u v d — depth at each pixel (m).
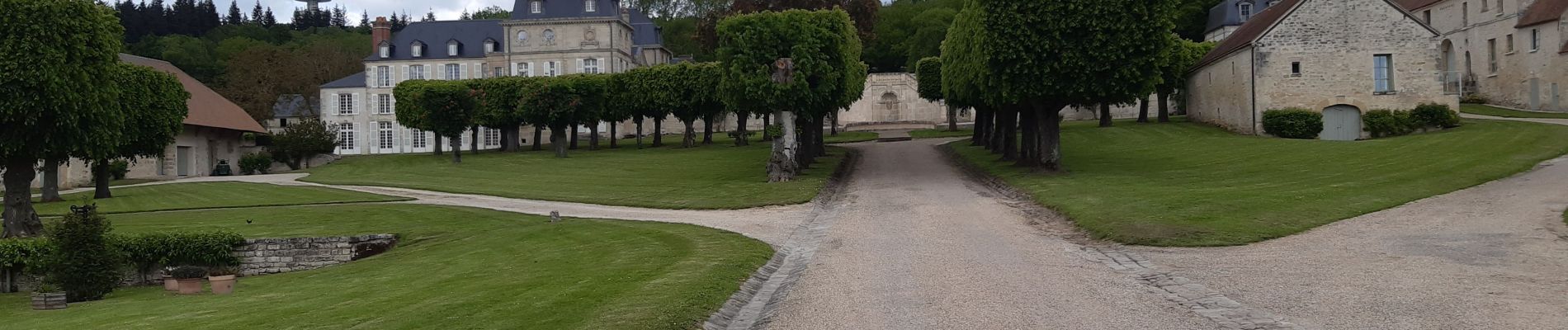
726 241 19.95
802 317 11.77
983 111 49.75
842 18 35.28
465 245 23.62
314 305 14.91
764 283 15.14
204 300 18.38
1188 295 12.30
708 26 68.06
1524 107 55.06
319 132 64.69
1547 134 36.03
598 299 12.83
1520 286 11.90
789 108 33.75
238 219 29.44
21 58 23.38
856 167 41.09
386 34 88.44
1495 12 57.78
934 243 18.41
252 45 107.94
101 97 25.50
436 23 89.44
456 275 18.27
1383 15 44.62
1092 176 31.22
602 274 15.72
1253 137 44.50
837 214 24.83
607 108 61.12
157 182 49.06
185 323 13.70
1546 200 20.61
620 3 90.06
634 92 60.12
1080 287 13.10
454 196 36.22
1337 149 36.22
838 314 11.84
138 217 30.44
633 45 96.31
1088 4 30.08
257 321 13.16
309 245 25.39
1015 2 30.77
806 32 33.50
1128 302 11.88
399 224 27.84
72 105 24.36
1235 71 47.66
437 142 61.03
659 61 96.88
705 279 14.46
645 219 26.36
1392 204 21.25
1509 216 18.53
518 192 36.59
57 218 30.14
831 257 17.06
